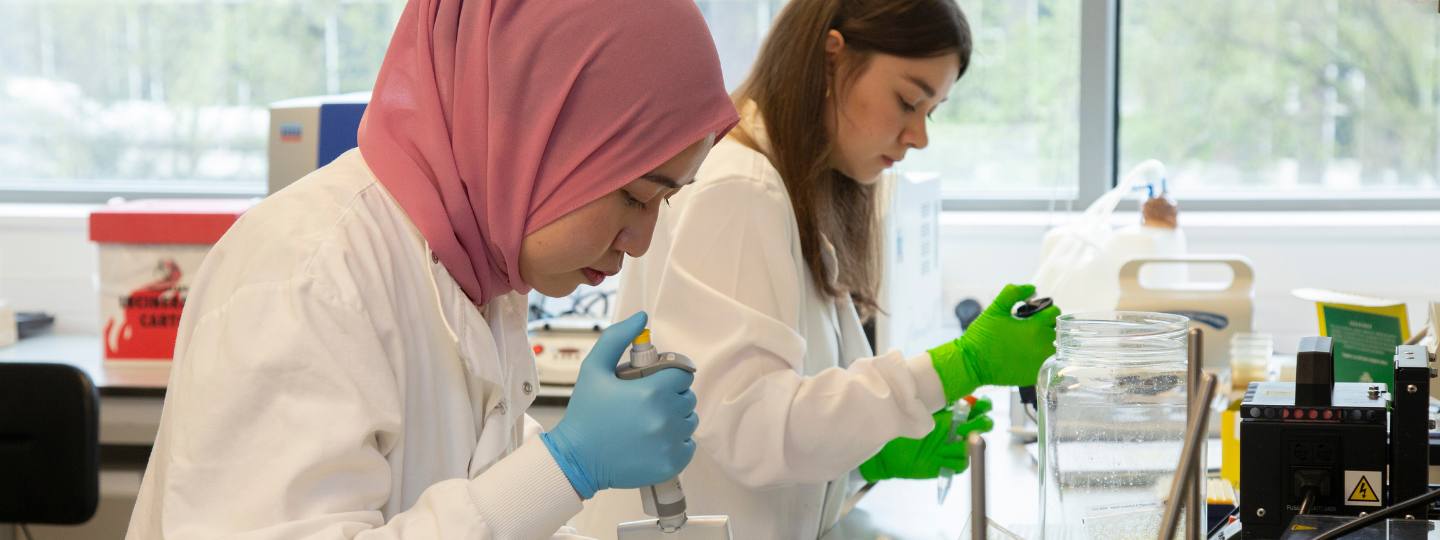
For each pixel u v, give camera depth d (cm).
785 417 156
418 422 111
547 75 108
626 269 180
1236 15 325
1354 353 184
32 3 360
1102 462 131
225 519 94
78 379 227
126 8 358
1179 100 332
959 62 169
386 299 105
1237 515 145
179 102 361
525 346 127
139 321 281
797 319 163
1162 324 133
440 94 111
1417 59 319
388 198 110
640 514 179
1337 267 307
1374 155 326
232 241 107
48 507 229
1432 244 302
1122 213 332
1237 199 332
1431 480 126
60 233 338
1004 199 339
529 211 110
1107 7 327
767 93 171
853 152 172
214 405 96
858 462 162
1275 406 127
